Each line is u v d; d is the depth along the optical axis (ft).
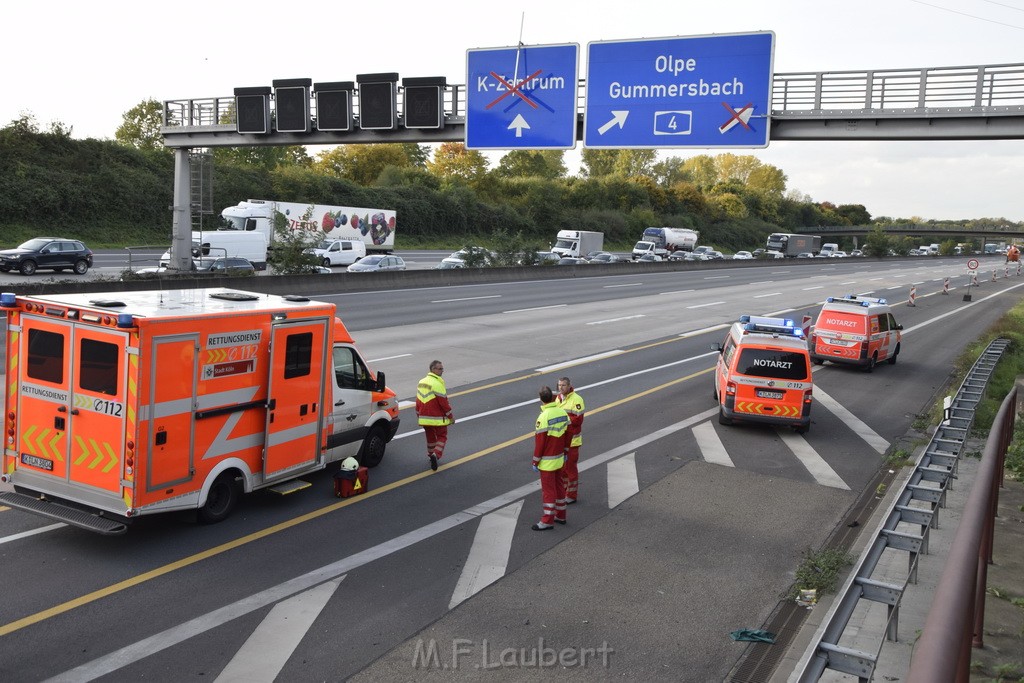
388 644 24.21
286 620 25.31
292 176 247.09
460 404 56.44
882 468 46.91
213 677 21.93
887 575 29.91
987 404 60.95
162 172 212.84
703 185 524.11
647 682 22.89
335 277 116.98
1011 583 27.99
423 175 311.06
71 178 186.09
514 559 31.04
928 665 7.43
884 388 73.46
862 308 80.89
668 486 41.29
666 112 72.49
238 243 147.33
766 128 69.77
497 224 307.37
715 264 230.48
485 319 100.01
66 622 24.32
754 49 69.56
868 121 68.33
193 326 29.71
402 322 92.53
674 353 84.28
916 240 648.79
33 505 29.86
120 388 28.32
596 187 373.20
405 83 81.56
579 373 70.74
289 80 88.53
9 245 164.04
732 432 53.47
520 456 44.86
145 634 23.94
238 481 33.40
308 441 35.86
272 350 33.14
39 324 29.94
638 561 31.50
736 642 25.48
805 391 52.80
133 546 30.12
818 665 18.13
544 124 76.33
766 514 37.81
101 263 148.46
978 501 14.07
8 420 30.91
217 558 29.50
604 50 73.92
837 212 608.19
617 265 188.55
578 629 25.80
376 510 35.47
